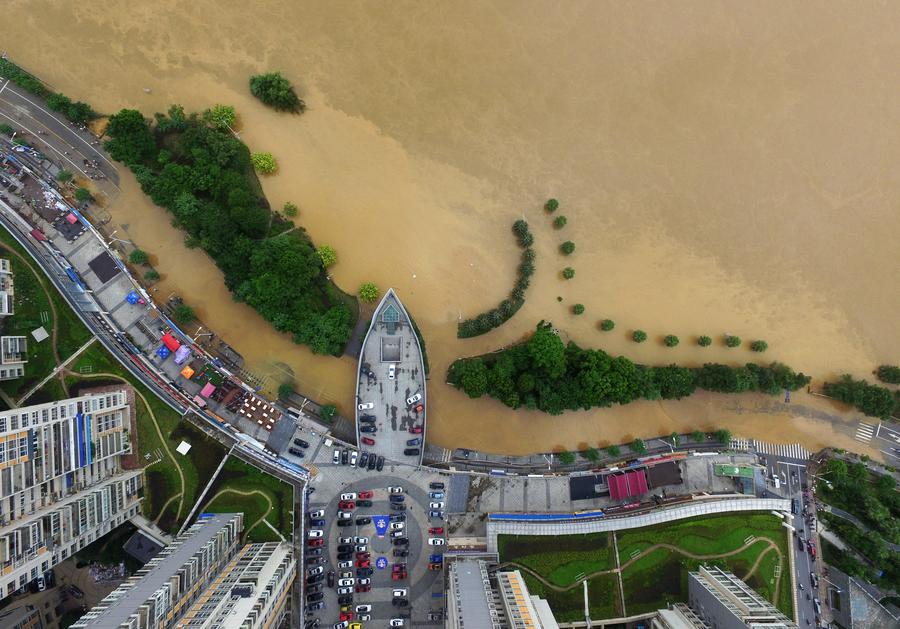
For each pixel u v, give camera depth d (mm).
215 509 95000
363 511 98812
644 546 96375
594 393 99750
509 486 102062
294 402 101938
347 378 103062
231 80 102750
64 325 95438
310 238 103625
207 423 96875
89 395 88938
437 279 105000
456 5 105000
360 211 104562
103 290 98812
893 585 98375
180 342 98875
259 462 96062
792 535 99938
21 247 95188
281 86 99812
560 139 106688
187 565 75250
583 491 103062
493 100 105938
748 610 83062
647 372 102125
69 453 80500
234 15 102812
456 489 100750
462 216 105562
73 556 92625
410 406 100500
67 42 101250
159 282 101375
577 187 106875
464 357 104938
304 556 95500
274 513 95688
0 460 69062
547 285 106312
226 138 99375
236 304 102188
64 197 99188
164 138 101375
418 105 105125
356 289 104188
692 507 98125
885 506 103562
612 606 94062
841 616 98625
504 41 105812
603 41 106812
